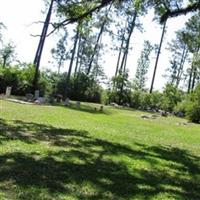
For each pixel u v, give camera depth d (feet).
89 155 43.73
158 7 66.08
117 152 47.98
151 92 208.74
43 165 35.96
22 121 64.69
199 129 108.58
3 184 28.91
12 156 37.86
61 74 193.77
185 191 34.53
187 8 64.28
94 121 83.30
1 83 142.61
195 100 146.61
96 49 244.22
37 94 132.77
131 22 204.95
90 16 60.54
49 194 27.96
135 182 34.81
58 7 59.93
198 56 190.49
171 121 129.90
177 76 277.64
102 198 28.71
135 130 78.23
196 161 51.29
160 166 44.06
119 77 196.24
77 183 31.60
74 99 191.42
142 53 283.59
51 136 53.21
